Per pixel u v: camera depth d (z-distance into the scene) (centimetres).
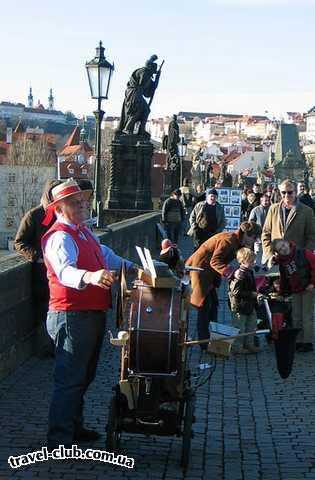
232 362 1083
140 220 2180
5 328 909
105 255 707
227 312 1503
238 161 18225
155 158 10550
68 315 650
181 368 638
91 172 9412
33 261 1005
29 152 10381
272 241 1164
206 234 1617
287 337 721
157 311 632
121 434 718
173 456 687
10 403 819
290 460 684
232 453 703
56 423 653
